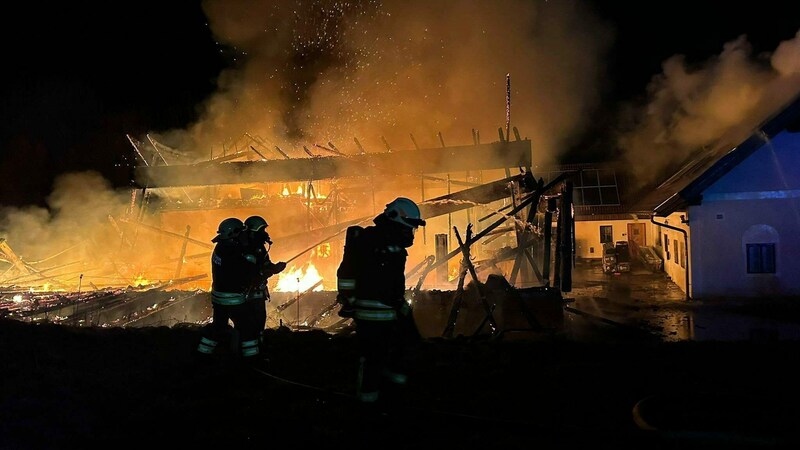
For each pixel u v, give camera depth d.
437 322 10.55
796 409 4.57
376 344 4.38
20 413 4.61
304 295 12.48
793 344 7.54
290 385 5.57
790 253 18.94
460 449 4.09
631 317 16.61
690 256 19.50
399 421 4.41
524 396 5.28
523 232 14.69
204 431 4.43
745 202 19.16
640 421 4.40
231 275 6.11
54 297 13.55
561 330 10.34
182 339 7.82
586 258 33.03
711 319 16.22
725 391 5.38
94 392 5.28
